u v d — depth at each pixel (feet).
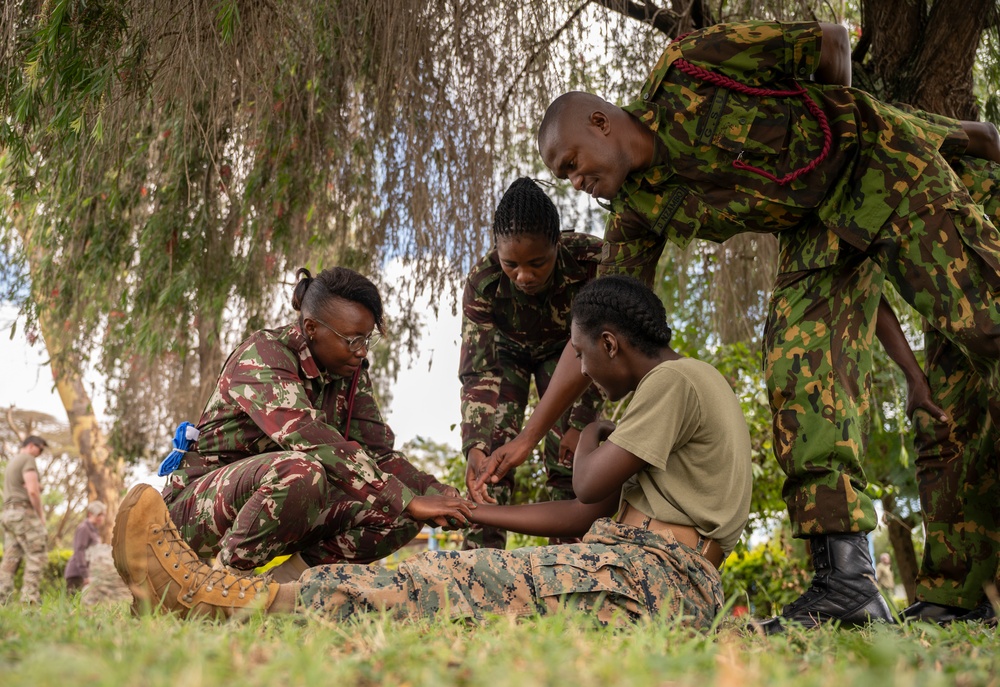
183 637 5.35
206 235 20.79
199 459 10.62
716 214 9.57
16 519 28.04
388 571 7.63
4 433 46.21
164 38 14.19
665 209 9.71
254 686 3.97
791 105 9.48
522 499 20.54
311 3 15.84
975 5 14.10
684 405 8.17
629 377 8.74
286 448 10.07
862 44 15.34
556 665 4.28
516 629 5.98
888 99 14.67
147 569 7.20
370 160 18.33
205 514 10.04
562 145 9.47
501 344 13.52
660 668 4.35
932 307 9.10
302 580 7.57
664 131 9.54
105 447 42.11
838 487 8.97
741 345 20.16
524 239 11.48
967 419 10.89
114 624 6.18
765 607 22.71
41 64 12.79
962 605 10.85
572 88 18.43
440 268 18.66
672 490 8.14
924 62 14.37
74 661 4.09
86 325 24.14
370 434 11.51
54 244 21.39
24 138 13.65
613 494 9.08
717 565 8.25
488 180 17.74
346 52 17.16
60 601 6.82
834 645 5.96
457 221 17.98
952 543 10.91
